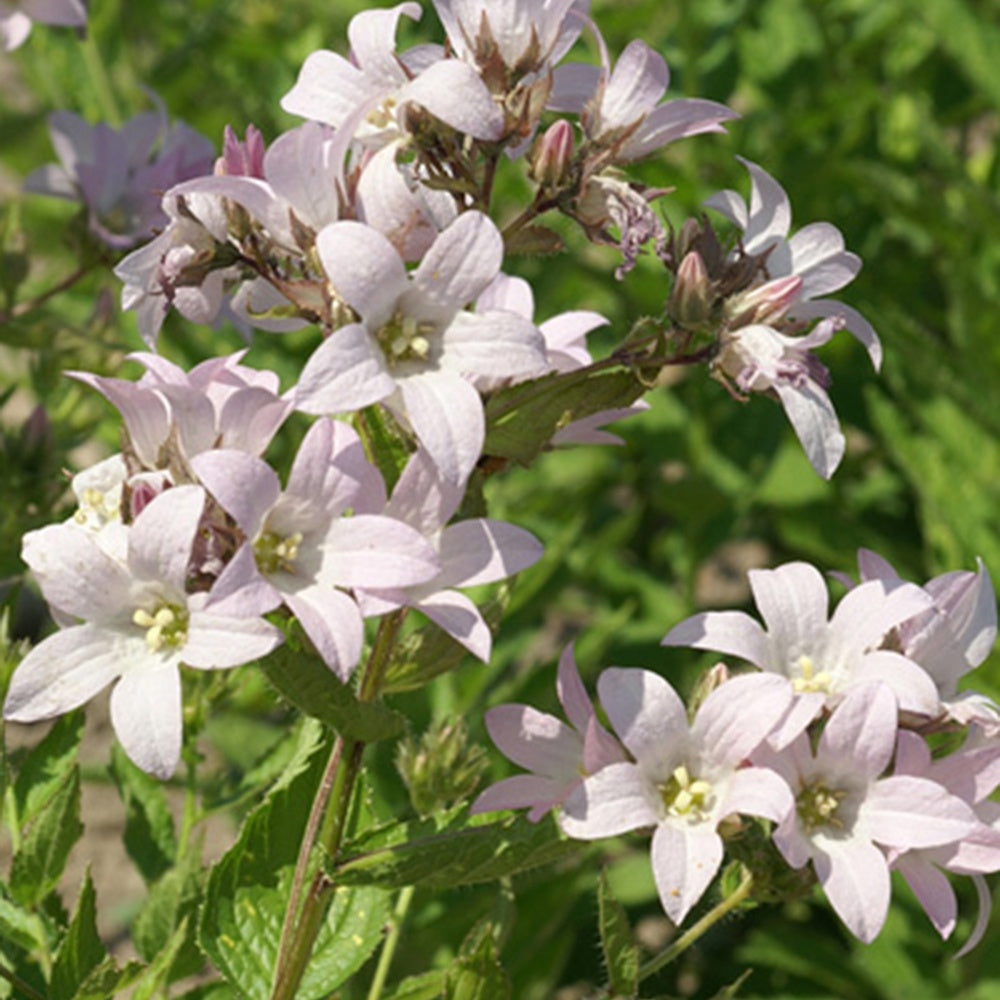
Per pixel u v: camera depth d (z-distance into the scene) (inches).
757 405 33.5
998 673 24.5
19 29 25.5
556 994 28.7
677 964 29.4
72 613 16.7
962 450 29.1
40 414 22.7
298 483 16.6
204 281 17.9
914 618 18.1
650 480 34.4
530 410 17.5
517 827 17.3
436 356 16.6
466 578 16.9
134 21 37.4
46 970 19.5
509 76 17.4
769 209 18.1
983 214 31.1
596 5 37.1
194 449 16.9
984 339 30.6
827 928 30.0
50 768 20.1
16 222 24.4
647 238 17.6
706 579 41.7
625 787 17.1
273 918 18.6
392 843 17.8
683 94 33.9
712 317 17.5
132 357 17.1
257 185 17.1
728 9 36.5
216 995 20.3
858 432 37.4
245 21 37.2
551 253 17.8
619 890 28.6
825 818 17.5
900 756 17.6
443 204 17.5
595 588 33.9
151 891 20.7
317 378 16.1
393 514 16.9
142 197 24.4
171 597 16.7
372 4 35.1
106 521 17.4
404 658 17.8
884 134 37.8
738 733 17.3
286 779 18.6
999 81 31.0
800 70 36.4
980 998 25.6
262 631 16.4
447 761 20.5
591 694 30.1
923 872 17.9
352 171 17.3
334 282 16.3
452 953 24.1
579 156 17.8
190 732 21.3
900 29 39.3
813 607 17.9
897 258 38.1
